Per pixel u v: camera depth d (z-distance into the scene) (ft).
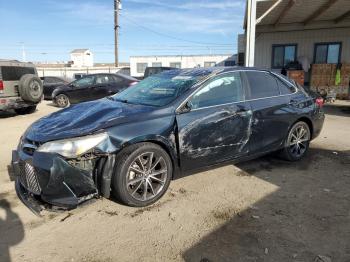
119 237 11.09
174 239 10.96
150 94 15.35
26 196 12.71
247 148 16.11
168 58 112.98
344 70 52.37
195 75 15.56
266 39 59.72
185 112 13.93
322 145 22.65
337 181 15.92
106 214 12.58
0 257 10.08
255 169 17.53
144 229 11.55
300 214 12.62
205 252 10.26
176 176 14.11
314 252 10.24
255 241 10.83
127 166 12.46
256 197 14.12
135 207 13.08
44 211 12.76
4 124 32.65
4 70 35.37
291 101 17.89
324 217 12.39
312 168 17.75
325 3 42.98
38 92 37.96
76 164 11.89
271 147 17.25
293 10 46.88
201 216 12.46
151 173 13.20
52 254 10.22
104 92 44.16
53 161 11.43
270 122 16.80
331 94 49.80
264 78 17.30
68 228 11.65
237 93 15.83
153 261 9.86
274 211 12.86
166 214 12.61
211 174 16.76
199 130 14.15
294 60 58.18
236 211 12.85
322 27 54.85
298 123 18.47
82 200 12.01
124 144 12.35
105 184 12.12
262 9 45.52
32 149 12.32
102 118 12.96
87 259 9.98
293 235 11.18
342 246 10.55
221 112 14.80
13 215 12.59
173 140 13.56
